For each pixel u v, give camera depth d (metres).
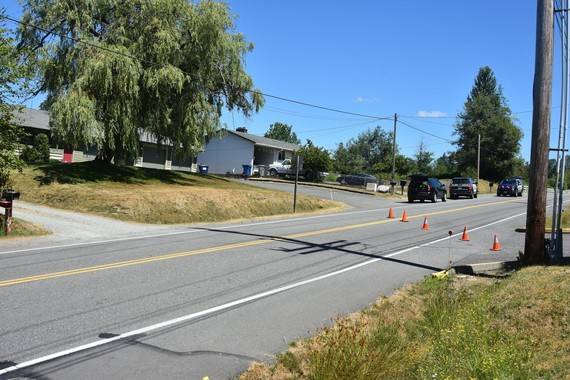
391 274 11.47
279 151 67.88
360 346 5.41
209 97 33.06
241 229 19.59
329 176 57.56
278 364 5.88
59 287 9.01
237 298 8.82
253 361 5.98
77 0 26.30
